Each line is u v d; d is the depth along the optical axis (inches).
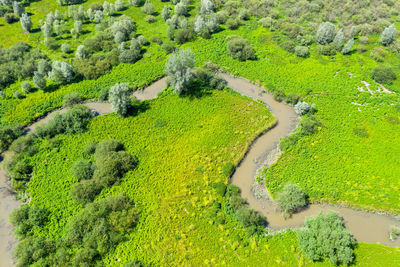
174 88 2374.5
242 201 1772.9
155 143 2101.4
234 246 1589.6
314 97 2471.7
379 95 2469.2
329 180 1895.9
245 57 2819.9
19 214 1643.7
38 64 2529.5
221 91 2509.8
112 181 1833.2
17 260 1520.7
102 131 2137.1
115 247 1573.6
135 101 2337.6
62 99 2368.4
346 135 2156.7
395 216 1763.0
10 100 2332.7
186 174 1925.4
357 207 1787.6
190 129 2206.0
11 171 1860.2
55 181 1843.0
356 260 1530.5
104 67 2620.6
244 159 2060.8
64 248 1542.8
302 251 1568.7
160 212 1733.5
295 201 1700.3
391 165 1963.6
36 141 2044.8
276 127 2276.1
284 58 2856.8
